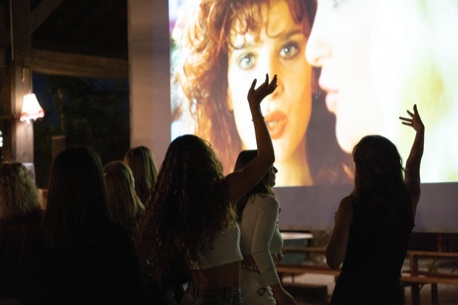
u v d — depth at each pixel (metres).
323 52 5.75
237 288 2.58
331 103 5.69
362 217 2.78
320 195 5.76
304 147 5.88
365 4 5.45
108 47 11.21
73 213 2.17
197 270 2.57
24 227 2.74
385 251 2.77
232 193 2.53
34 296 2.21
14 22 9.02
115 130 19.27
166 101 7.05
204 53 6.72
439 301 6.66
